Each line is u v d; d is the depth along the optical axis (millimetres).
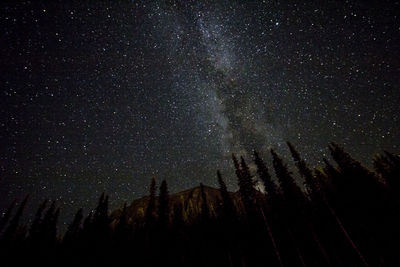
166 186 37844
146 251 31391
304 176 31906
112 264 32250
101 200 44219
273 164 31844
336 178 36000
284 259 24266
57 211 43000
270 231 25812
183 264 30703
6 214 38250
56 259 34562
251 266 25969
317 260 23219
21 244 36344
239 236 28812
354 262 21453
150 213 35062
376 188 32000
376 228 25422
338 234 25562
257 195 30656
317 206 29625
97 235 37406
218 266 28750
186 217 46406
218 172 36344
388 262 19297
